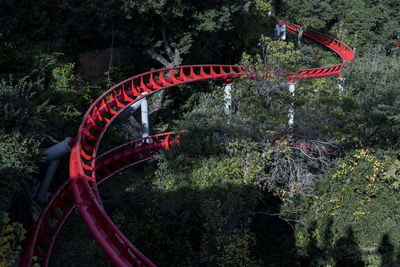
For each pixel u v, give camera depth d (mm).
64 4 27500
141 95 25531
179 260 21953
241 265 21875
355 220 25859
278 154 24094
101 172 24156
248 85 26531
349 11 68875
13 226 14109
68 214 18234
